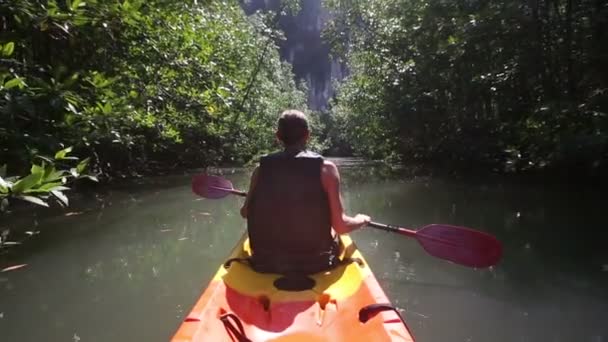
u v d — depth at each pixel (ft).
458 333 9.90
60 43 19.24
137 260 14.58
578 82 30.42
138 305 11.30
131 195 25.12
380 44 51.78
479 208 21.93
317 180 9.61
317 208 9.61
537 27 31.83
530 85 35.06
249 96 47.39
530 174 32.65
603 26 27.81
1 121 14.33
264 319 8.39
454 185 29.86
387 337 7.00
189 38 25.11
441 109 45.50
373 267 14.14
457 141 41.32
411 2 42.78
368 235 17.70
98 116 16.62
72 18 16.03
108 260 14.55
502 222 18.95
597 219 19.25
